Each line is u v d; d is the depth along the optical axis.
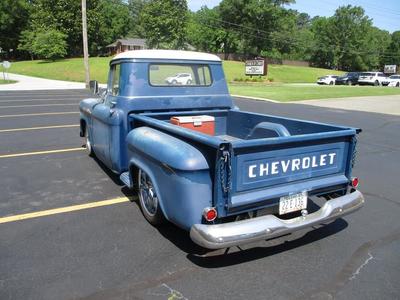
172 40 58.56
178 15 58.84
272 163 3.24
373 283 3.07
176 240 3.76
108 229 4.00
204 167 3.02
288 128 4.54
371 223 4.27
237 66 52.91
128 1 83.56
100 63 48.41
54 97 19.81
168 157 3.19
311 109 15.65
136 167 4.26
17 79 37.03
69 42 62.97
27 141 8.48
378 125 11.63
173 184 3.18
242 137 5.23
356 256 3.51
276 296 2.89
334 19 84.75
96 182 5.57
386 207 4.78
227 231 2.94
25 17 73.06
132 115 4.64
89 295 2.87
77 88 27.30
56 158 6.96
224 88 5.50
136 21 84.81
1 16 70.25
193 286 3.00
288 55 85.81
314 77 60.75
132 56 4.70
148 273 3.18
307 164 3.49
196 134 3.18
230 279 3.11
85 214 4.40
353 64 86.94
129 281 3.06
